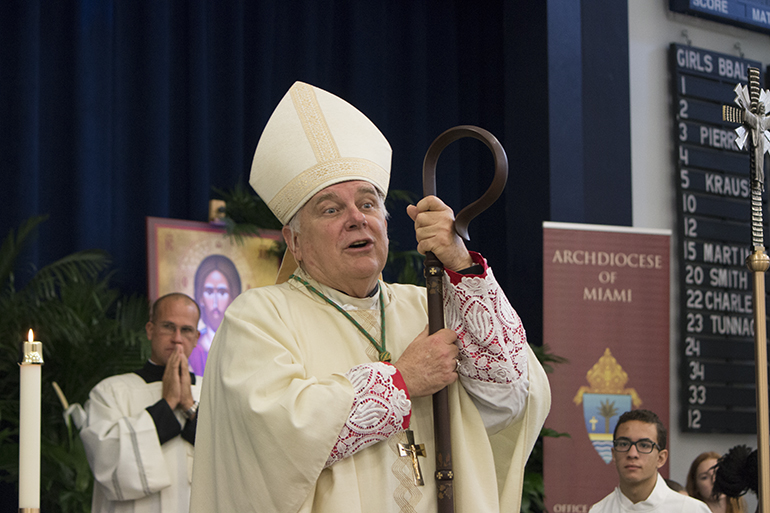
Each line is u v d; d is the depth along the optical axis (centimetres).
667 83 711
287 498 170
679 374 680
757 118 240
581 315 588
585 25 691
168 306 477
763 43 761
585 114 679
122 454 411
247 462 174
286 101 213
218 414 187
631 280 600
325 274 203
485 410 199
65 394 496
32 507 180
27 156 580
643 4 713
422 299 220
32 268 568
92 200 598
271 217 619
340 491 175
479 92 758
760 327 230
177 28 654
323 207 199
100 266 563
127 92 626
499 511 194
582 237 596
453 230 192
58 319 496
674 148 699
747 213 709
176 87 649
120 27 628
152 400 455
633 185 687
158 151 622
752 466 404
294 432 168
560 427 575
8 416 477
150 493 413
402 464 184
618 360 590
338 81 723
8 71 587
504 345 191
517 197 690
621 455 384
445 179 743
